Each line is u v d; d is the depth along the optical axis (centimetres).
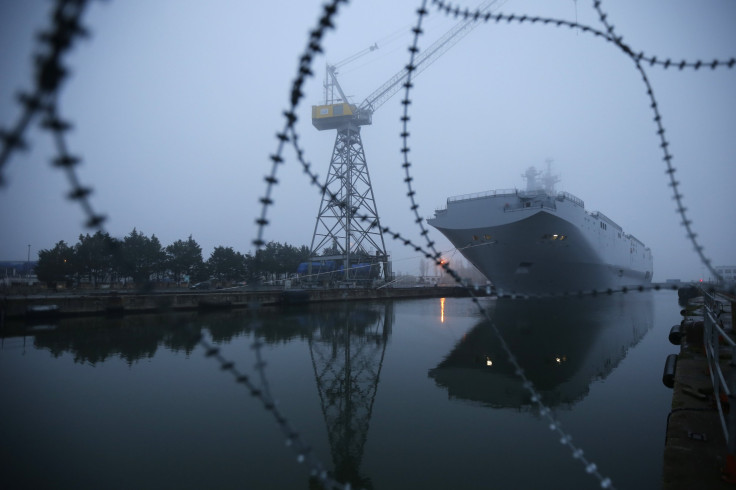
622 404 1088
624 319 2997
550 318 3084
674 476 439
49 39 109
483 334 2286
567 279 3294
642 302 4878
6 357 1620
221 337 2122
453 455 797
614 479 697
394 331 2402
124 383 1279
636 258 5762
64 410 1049
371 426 947
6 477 718
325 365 1541
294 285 5303
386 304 4372
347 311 3466
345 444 850
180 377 1352
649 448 816
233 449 830
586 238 3216
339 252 5538
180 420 983
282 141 257
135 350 1752
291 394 1189
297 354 1731
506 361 1611
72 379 1323
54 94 114
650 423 950
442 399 1144
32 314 2509
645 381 1320
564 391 1214
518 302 4288
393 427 941
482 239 3016
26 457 794
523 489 672
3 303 2462
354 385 1282
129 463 768
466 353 1769
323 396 1168
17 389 1220
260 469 748
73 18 110
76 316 2698
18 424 955
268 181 255
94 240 4538
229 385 1265
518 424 954
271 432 916
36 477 720
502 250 2983
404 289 5459
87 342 1919
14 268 6606
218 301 3306
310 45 240
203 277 5531
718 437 525
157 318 2750
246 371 1442
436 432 911
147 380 1314
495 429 923
